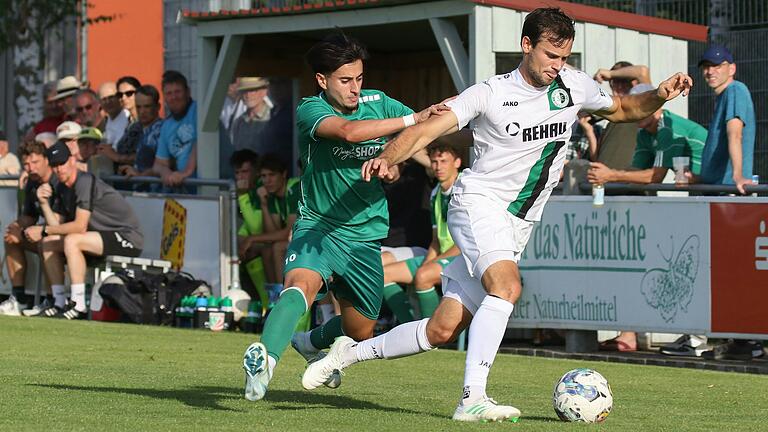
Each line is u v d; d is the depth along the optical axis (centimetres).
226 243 3756
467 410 1656
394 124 1747
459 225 1738
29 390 1966
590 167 2942
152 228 4000
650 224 2856
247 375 1593
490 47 3322
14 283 4125
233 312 3616
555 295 3017
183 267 3866
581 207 2970
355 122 1750
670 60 3644
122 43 6888
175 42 6003
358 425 1591
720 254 2758
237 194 3762
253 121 4631
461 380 2341
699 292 2788
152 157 4153
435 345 1762
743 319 2736
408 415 1717
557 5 3381
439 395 2056
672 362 2786
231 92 4681
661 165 3014
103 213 3828
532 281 3058
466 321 1755
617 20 3500
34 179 3872
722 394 2192
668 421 1750
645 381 2417
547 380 2398
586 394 1675
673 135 3041
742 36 4209
